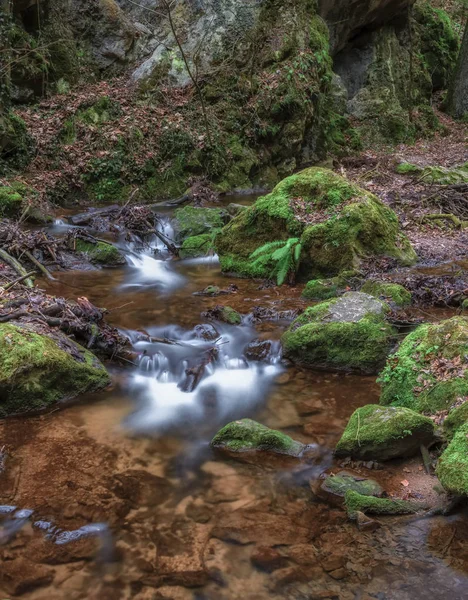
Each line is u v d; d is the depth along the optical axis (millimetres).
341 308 6086
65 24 14617
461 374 4555
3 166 11742
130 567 3225
